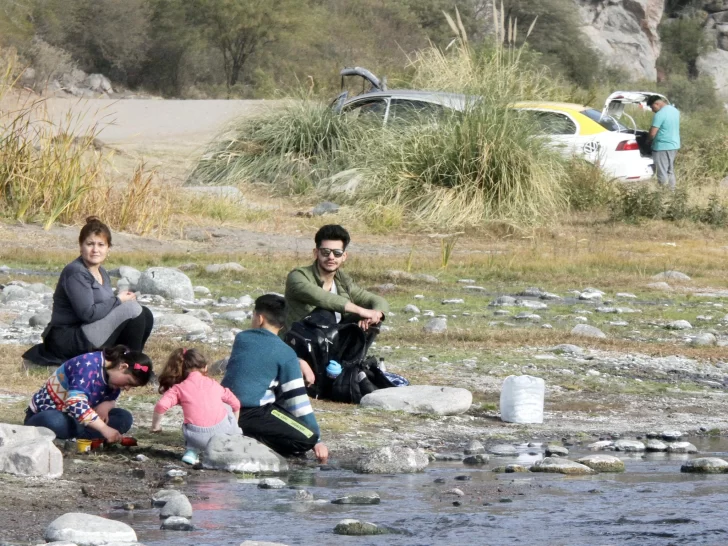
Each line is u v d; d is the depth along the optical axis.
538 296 40.78
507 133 61.91
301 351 22.28
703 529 13.37
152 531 12.93
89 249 20.97
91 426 16.89
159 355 24.50
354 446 18.56
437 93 67.69
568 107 67.44
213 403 17.12
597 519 13.84
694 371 27.80
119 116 101.44
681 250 54.28
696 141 87.88
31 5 143.75
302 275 22.70
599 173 65.50
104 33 154.38
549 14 198.50
